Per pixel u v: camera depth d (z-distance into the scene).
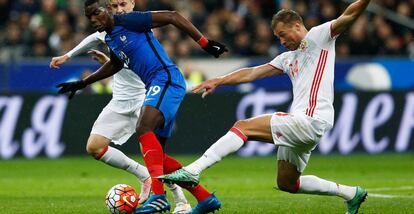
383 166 56.38
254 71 29.20
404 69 71.56
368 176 50.28
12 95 63.09
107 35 29.84
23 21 75.56
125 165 34.47
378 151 64.25
